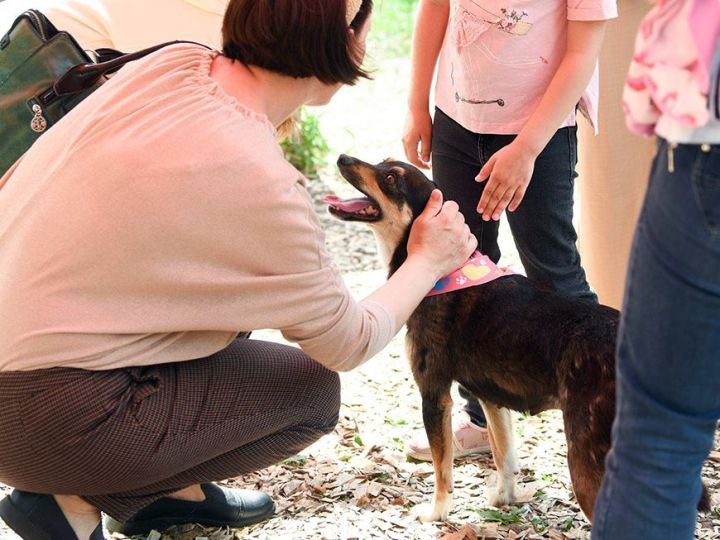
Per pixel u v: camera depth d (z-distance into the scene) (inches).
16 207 104.7
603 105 164.6
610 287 177.0
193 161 96.6
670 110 72.0
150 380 105.8
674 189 75.3
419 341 136.6
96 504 112.7
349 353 107.1
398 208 140.0
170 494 126.3
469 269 133.6
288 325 103.0
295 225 98.8
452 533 129.0
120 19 161.9
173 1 161.6
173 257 98.3
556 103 134.0
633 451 81.1
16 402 101.5
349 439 160.1
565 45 139.9
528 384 127.0
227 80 104.8
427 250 118.6
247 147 98.3
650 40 73.7
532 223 147.6
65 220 99.1
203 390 109.0
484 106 144.1
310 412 117.6
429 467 151.6
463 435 156.2
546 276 150.2
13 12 162.9
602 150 167.9
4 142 132.3
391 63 426.0
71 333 99.5
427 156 162.7
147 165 96.9
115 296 100.2
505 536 129.0
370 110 371.6
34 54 130.3
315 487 143.5
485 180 150.1
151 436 104.8
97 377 101.5
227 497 131.9
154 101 101.0
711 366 77.9
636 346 80.1
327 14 99.4
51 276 99.7
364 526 130.0
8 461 105.3
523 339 126.1
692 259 75.2
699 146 73.7
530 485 143.8
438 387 135.9
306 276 101.0
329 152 330.0
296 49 100.9
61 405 100.3
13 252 102.7
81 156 99.8
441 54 154.3
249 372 112.6
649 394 80.2
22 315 100.5
